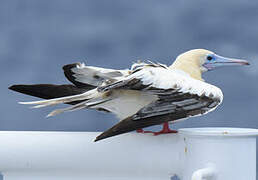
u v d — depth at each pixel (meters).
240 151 6.30
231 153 6.27
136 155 6.98
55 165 7.12
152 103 6.79
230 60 8.73
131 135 7.04
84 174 7.30
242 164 6.31
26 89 7.64
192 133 6.38
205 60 8.70
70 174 7.30
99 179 7.31
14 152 7.06
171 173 7.12
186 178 6.67
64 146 7.02
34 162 7.11
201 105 7.09
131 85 6.94
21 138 7.09
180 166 6.97
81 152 7.01
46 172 7.24
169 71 7.31
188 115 6.96
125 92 7.32
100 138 6.25
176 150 6.96
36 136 7.11
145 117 6.61
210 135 6.27
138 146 6.98
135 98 7.32
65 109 7.23
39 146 7.04
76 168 7.13
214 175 6.29
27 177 7.34
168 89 6.99
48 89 7.71
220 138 6.26
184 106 6.98
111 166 7.09
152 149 6.96
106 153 6.99
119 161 7.02
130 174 7.23
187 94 7.04
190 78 7.40
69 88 7.80
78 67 7.68
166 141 6.99
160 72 7.14
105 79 7.72
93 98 7.30
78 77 7.82
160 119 6.71
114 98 7.37
